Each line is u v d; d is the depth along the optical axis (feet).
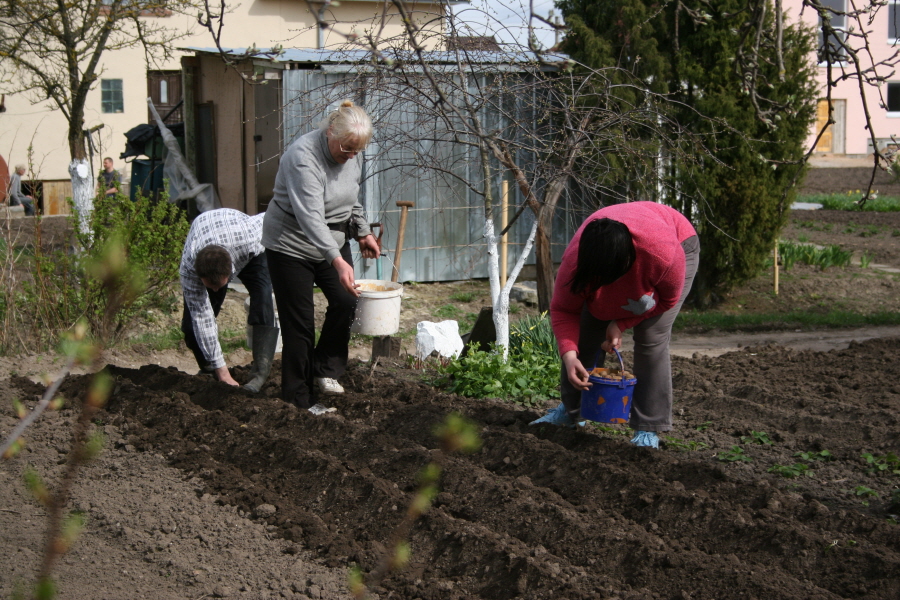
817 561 11.74
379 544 12.53
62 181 67.72
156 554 12.05
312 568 11.91
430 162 24.50
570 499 14.23
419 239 38.06
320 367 18.86
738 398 21.01
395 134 22.97
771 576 11.19
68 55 32.76
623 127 22.48
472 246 38.70
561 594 10.94
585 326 15.98
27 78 60.34
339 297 17.81
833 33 14.28
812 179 95.71
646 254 13.33
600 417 15.33
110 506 13.67
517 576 11.40
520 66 21.31
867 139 101.81
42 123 66.69
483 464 15.66
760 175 34.71
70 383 19.95
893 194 86.22
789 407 20.48
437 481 14.38
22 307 25.55
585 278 12.60
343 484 14.19
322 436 16.61
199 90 45.09
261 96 38.34
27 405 18.66
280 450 15.66
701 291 37.45
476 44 20.15
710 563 11.50
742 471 16.07
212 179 44.80
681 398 21.13
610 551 12.02
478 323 24.85
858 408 19.42
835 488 15.24
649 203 14.92
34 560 11.65
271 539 12.77
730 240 35.60
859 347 27.63
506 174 36.27
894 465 16.20
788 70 33.73
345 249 18.15
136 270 4.09
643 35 33.27
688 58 33.76
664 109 27.40
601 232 12.41
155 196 45.65
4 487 14.35
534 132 22.16
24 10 31.78
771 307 38.11
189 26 63.62
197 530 12.89
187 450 15.99
